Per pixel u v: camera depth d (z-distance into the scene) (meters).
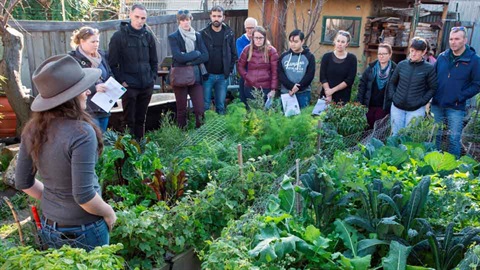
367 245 3.02
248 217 3.14
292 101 6.00
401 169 4.36
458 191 3.53
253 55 6.41
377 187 3.35
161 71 8.62
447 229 2.96
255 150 4.61
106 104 4.79
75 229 2.38
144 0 12.01
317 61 9.41
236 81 9.41
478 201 3.66
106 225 2.52
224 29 6.66
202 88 6.46
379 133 5.86
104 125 5.07
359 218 3.24
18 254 2.08
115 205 3.39
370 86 6.20
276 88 6.53
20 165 2.37
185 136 5.31
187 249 3.40
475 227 3.03
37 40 7.05
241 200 3.81
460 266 2.64
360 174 3.70
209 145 4.55
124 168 4.02
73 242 2.40
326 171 3.58
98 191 2.43
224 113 6.85
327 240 2.92
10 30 5.70
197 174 4.14
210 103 6.95
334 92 6.39
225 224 3.63
